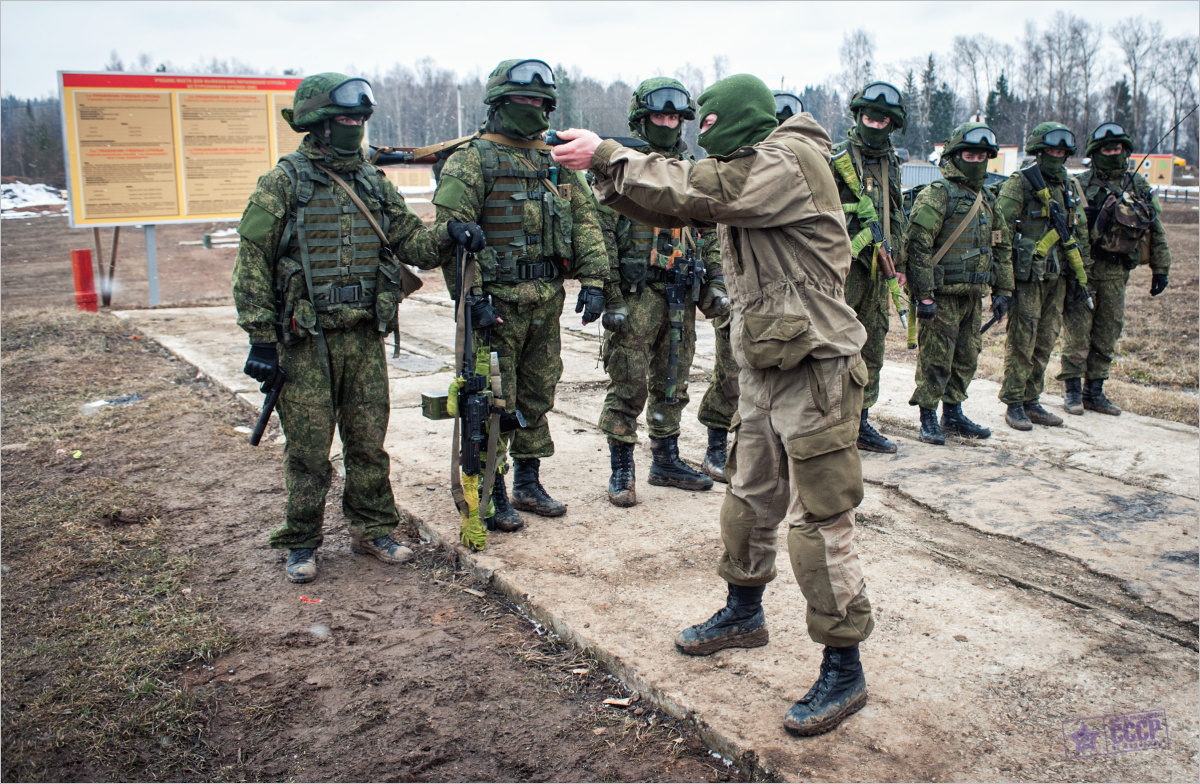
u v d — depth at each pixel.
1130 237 5.87
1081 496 4.49
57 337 8.94
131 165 11.06
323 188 3.46
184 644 3.09
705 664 2.84
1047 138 5.59
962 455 5.24
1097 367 6.20
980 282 5.28
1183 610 3.25
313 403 3.53
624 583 3.45
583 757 2.49
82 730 2.61
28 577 3.64
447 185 3.61
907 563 3.67
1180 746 2.41
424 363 7.98
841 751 2.38
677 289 4.18
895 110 4.75
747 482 2.68
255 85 11.42
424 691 2.83
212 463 5.20
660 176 2.30
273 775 2.43
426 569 3.78
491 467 3.77
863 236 4.77
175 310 11.26
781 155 2.32
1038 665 2.85
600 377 7.36
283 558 3.89
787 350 2.38
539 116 3.73
